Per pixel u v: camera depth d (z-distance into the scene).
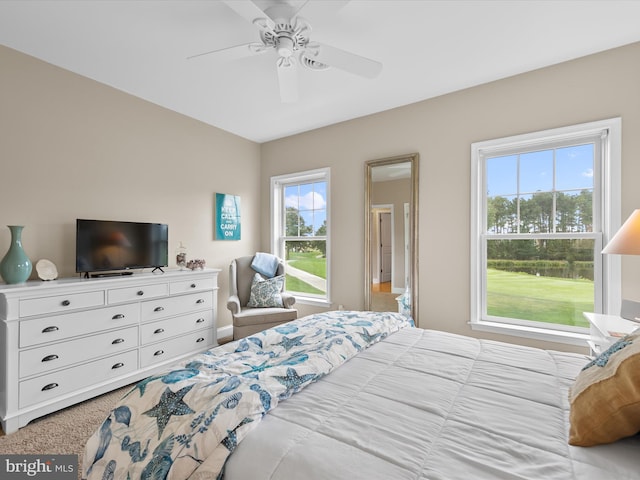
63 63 2.47
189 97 3.04
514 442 0.89
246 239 4.18
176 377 1.18
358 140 3.51
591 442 0.85
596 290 2.38
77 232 2.45
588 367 1.06
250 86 2.83
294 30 1.71
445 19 1.97
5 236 2.26
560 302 2.53
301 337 1.67
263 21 1.64
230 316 3.94
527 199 2.66
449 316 2.93
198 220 3.59
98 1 1.81
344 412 1.04
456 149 2.91
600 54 2.32
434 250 3.00
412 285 3.10
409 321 2.22
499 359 1.50
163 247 3.07
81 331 2.26
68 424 2.01
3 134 2.25
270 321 3.25
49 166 2.47
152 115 3.15
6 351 1.92
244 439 0.90
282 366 1.26
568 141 2.50
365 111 3.35
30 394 2.01
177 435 0.93
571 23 2.00
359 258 3.52
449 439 0.90
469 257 2.84
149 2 1.83
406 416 1.01
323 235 3.90
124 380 2.51
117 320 2.47
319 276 3.93
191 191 3.52
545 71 2.52
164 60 2.43
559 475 0.75
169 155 3.31
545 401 1.11
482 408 1.07
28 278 2.30
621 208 2.24
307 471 0.78
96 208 2.74
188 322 3.02
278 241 4.30
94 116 2.73
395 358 1.52
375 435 0.91
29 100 2.36
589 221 2.42
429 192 3.04
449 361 1.48
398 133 3.23
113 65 2.50
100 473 1.02
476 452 0.84
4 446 1.79
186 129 3.47
